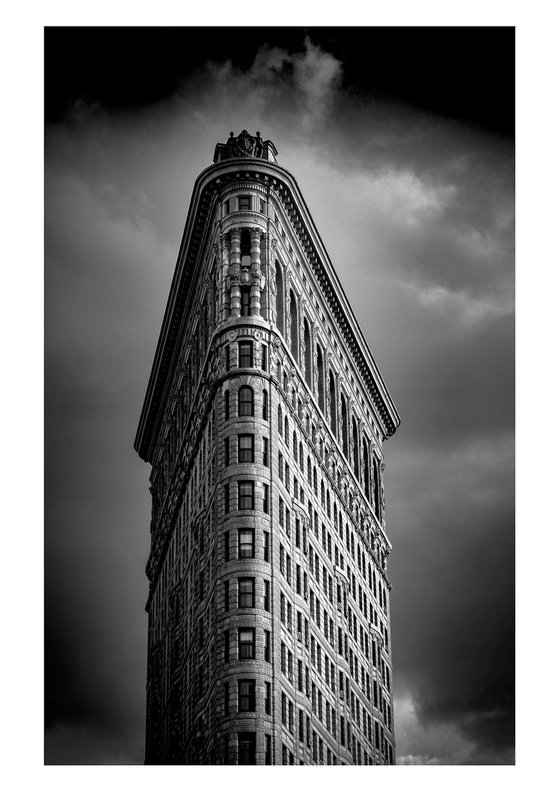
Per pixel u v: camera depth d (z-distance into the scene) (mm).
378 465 198750
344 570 169750
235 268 151250
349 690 163625
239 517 140250
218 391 147250
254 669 134000
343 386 182500
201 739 142375
